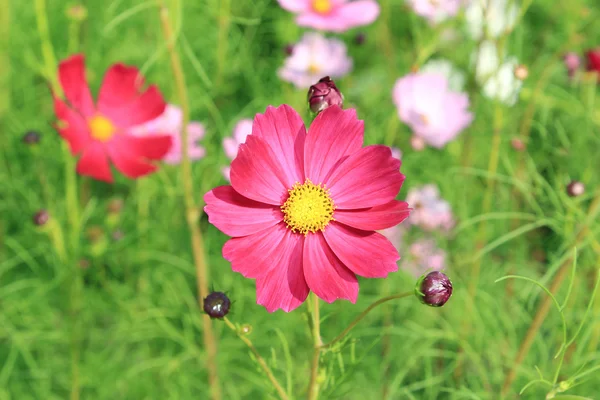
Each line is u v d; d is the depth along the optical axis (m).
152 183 0.73
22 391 0.66
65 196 0.72
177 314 0.65
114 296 0.66
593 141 0.67
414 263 0.66
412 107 0.68
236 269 0.42
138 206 0.73
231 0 0.81
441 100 0.69
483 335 0.61
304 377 0.64
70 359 0.67
